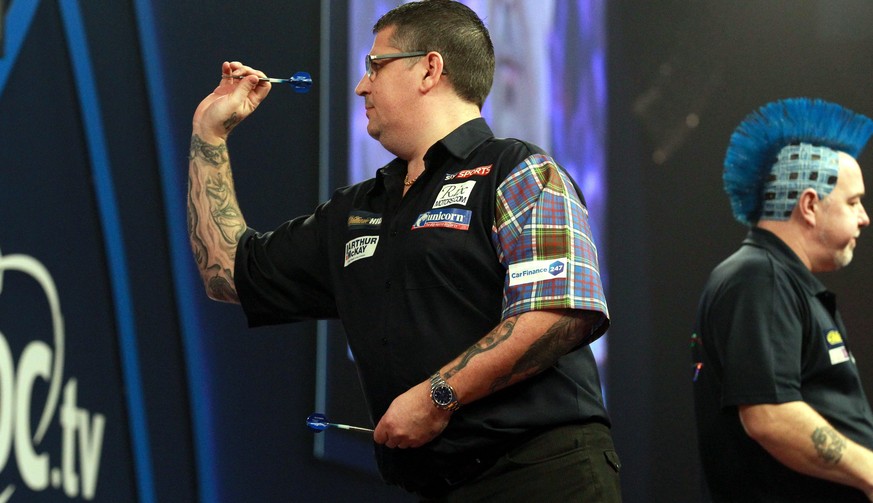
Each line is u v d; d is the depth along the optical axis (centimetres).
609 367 1207
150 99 956
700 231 1269
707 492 700
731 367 652
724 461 682
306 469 1030
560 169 495
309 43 1079
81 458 856
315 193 1068
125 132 934
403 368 481
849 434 661
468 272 480
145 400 915
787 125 736
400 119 526
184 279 961
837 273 1277
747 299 667
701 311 703
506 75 1179
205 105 582
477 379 452
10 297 826
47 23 888
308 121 1070
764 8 1312
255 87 588
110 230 909
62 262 870
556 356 462
